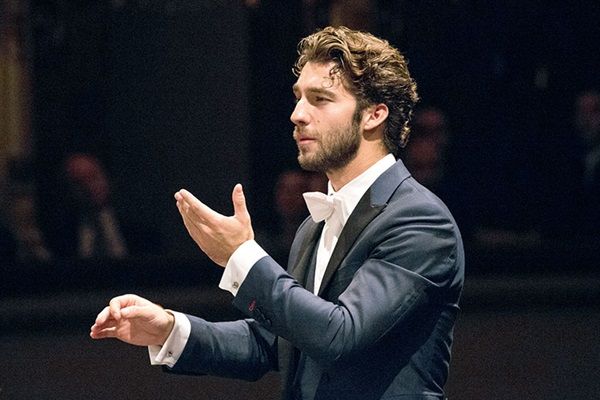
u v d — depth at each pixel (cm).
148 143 1642
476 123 1639
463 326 1402
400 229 559
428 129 1552
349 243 571
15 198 1520
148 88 1641
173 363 598
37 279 1448
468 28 1619
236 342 614
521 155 1633
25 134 1625
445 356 572
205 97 1634
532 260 1528
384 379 557
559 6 1633
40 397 1217
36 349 1325
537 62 1641
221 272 1502
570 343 1363
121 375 1275
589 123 1598
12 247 1487
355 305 538
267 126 1650
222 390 1258
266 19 1627
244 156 1639
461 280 573
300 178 1508
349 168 586
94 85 1642
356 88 575
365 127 580
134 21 1634
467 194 1577
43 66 1634
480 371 1296
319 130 574
